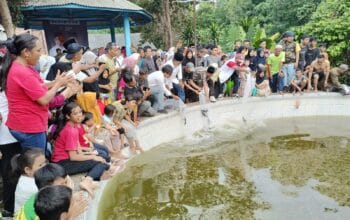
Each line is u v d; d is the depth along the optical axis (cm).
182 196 418
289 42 809
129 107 530
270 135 675
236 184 454
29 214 205
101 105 505
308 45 838
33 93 276
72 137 360
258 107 783
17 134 284
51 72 405
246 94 772
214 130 707
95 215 316
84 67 447
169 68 640
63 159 361
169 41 1556
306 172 493
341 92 792
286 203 398
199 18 2388
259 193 426
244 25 1706
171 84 660
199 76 739
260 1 2753
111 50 568
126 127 516
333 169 502
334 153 569
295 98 792
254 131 702
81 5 1019
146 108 596
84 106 453
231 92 789
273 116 793
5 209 303
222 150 592
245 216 367
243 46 798
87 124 418
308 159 544
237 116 761
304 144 617
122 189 434
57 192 189
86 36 1311
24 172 265
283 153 573
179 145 616
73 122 364
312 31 1001
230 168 510
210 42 1872
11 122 284
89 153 386
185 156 561
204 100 703
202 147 608
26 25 1139
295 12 1964
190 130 682
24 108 280
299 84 820
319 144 616
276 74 809
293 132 690
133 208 385
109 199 393
